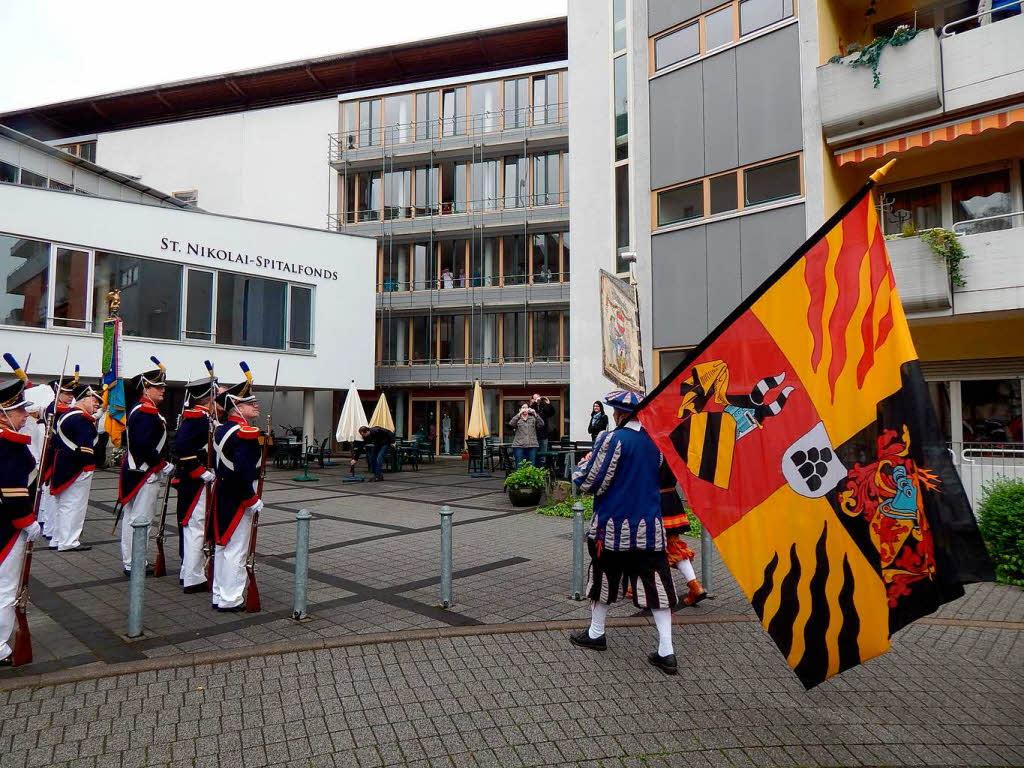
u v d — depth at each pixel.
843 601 3.29
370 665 4.58
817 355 3.48
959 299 10.62
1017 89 10.09
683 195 13.62
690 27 13.59
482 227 28.00
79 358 17.58
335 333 23.02
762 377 3.66
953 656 4.96
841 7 12.86
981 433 11.66
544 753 3.43
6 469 4.45
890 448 3.20
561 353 27.48
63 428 8.24
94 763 3.29
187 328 19.81
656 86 14.08
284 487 15.66
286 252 22.00
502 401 28.17
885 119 11.20
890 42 11.01
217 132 32.47
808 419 3.47
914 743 3.58
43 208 17.22
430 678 4.37
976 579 2.94
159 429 7.09
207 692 4.11
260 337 21.44
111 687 4.17
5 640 4.47
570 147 17.50
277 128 31.62
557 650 4.91
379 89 29.80
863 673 4.61
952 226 12.31
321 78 31.59
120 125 34.91
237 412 5.76
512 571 7.32
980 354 11.62
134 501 7.02
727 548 3.66
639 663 4.68
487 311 28.41
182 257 19.70
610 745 3.52
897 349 3.22
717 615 5.80
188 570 6.34
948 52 10.73
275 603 6.02
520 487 12.20
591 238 16.94
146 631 5.20
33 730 3.60
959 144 11.55
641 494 4.52
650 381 13.88
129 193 24.89
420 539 9.12
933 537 3.05
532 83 27.81
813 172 11.81
